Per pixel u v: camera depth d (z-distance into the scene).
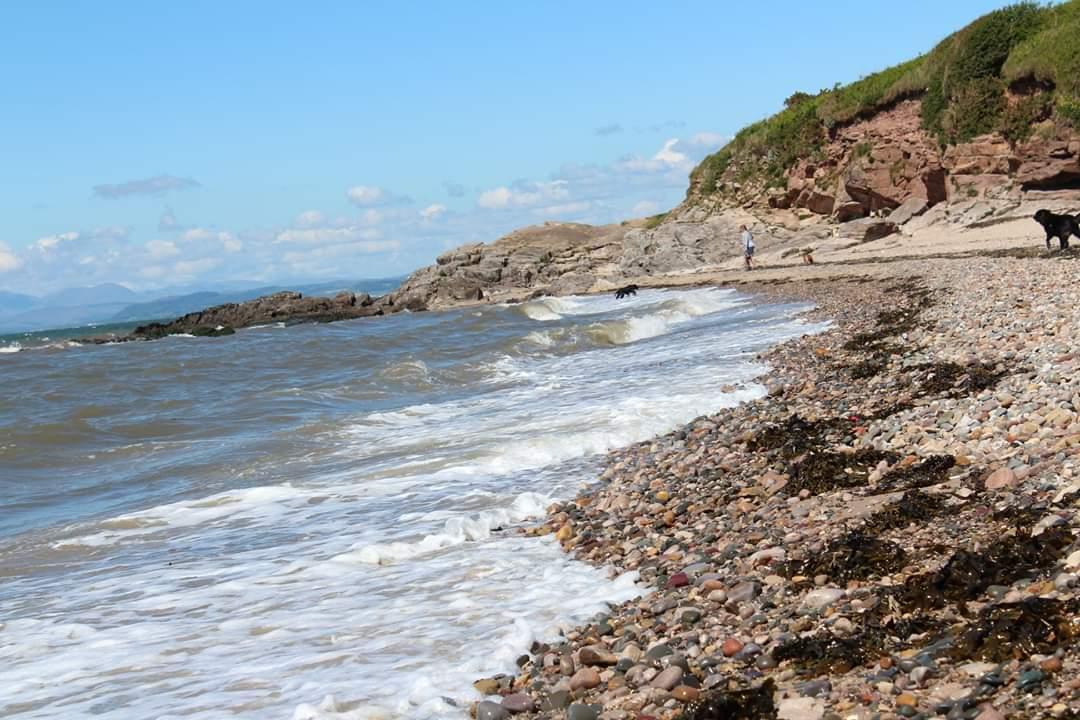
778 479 9.90
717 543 8.16
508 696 5.56
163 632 7.46
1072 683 4.45
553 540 9.23
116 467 15.78
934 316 19.97
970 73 51.06
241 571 9.07
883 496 8.54
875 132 57.69
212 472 14.49
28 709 6.12
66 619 7.96
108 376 28.23
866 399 13.21
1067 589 5.46
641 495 10.27
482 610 7.32
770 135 68.06
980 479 8.16
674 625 6.30
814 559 6.92
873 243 50.72
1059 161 44.53
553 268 74.50
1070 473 7.71
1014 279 23.25
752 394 15.57
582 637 6.49
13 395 24.67
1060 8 50.50
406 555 9.19
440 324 42.47
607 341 30.31
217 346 38.31
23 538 11.23
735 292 42.16
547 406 17.28
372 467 13.57
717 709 4.91
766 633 5.89
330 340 35.81
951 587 5.91
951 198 49.94
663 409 15.27
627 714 5.12
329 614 7.57
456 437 15.16
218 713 5.79
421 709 5.62
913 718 4.52
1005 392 11.07
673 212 75.50
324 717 5.52
